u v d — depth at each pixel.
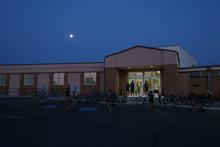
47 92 32.56
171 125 10.59
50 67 34.75
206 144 7.12
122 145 6.94
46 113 14.98
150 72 30.30
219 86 26.23
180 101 21.56
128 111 16.41
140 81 30.59
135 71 30.86
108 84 29.02
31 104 21.41
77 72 33.75
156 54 27.48
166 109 18.16
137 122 11.47
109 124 10.80
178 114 15.01
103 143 7.17
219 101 25.00
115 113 15.20
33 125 10.38
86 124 10.76
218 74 26.45
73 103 22.98
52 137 7.98
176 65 26.55
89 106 20.05
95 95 24.86
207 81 26.95
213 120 12.30
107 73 29.27
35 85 35.03
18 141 7.39
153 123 11.17
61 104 21.78
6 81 35.94
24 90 35.25
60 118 12.73
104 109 17.66
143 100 23.30
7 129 9.37
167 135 8.38
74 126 10.19
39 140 7.54
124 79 31.06
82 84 33.28
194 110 17.33
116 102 23.69
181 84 28.14
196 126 10.34
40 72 35.03
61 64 34.41
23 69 35.66
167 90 26.44
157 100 23.69
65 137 7.98
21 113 14.81
